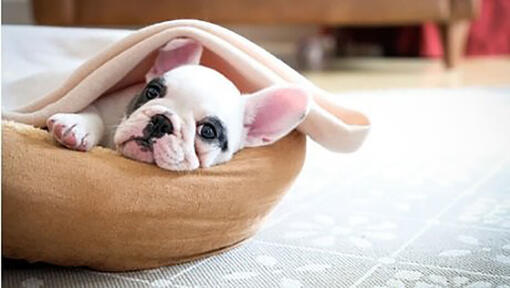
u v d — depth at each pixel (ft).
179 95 2.70
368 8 8.16
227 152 2.74
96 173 2.56
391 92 7.04
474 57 10.91
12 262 2.67
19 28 3.51
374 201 3.37
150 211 2.58
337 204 3.34
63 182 2.52
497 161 4.04
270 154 2.83
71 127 2.63
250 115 2.83
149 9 7.30
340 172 3.83
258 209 2.81
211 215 2.68
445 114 5.71
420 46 10.35
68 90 2.87
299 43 10.77
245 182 2.73
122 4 7.18
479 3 8.63
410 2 8.29
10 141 2.54
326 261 2.76
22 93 3.16
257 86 2.91
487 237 2.95
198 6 7.46
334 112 2.97
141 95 2.78
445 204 3.33
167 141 2.61
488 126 5.17
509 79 8.18
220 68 2.97
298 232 3.01
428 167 3.93
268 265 2.73
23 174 2.50
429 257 2.78
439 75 8.71
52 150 2.58
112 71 2.83
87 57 3.49
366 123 2.94
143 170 2.61
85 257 2.60
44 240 2.54
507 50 10.92
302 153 2.95
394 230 3.03
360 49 10.85
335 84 7.85
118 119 2.90
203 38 2.82
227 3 7.58
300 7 7.89
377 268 2.70
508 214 3.19
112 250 2.60
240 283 2.61
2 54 3.37
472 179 3.70
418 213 3.22
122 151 2.66
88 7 7.10
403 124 5.22
